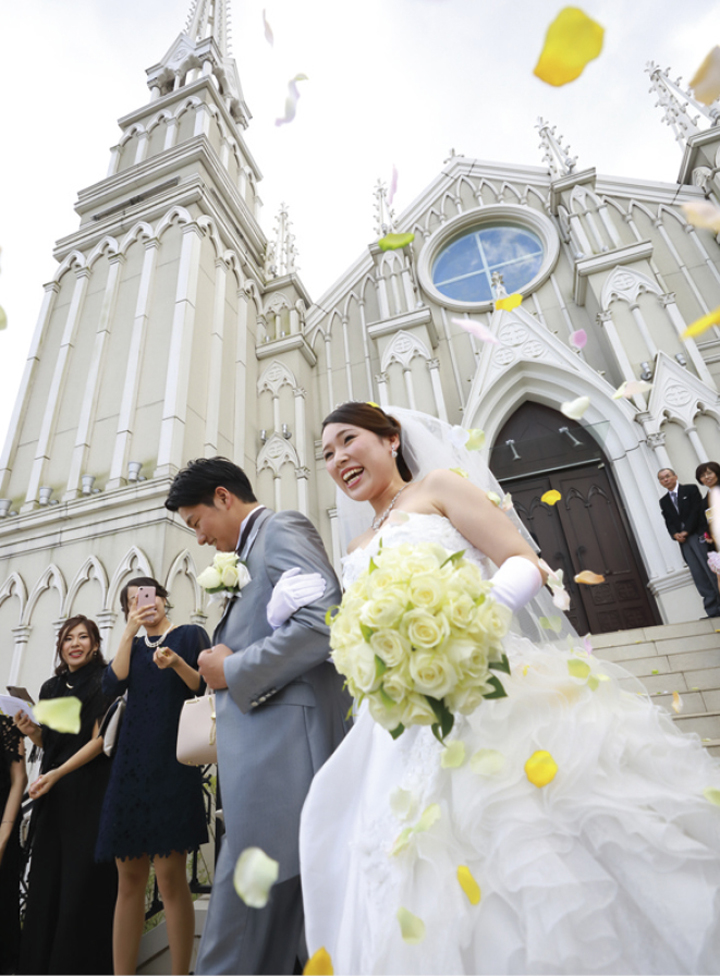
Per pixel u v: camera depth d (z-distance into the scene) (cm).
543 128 980
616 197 896
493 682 94
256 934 124
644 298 739
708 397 645
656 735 116
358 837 112
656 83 938
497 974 86
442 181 1039
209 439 706
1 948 222
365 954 97
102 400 705
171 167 874
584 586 664
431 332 837
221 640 164
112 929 216
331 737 152
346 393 914
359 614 100
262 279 1003
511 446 740
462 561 103
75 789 231
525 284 891
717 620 464
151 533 560
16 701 260
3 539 647
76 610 555
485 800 100
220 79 1180
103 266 831
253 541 173
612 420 706
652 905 89
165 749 210
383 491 161
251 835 128
